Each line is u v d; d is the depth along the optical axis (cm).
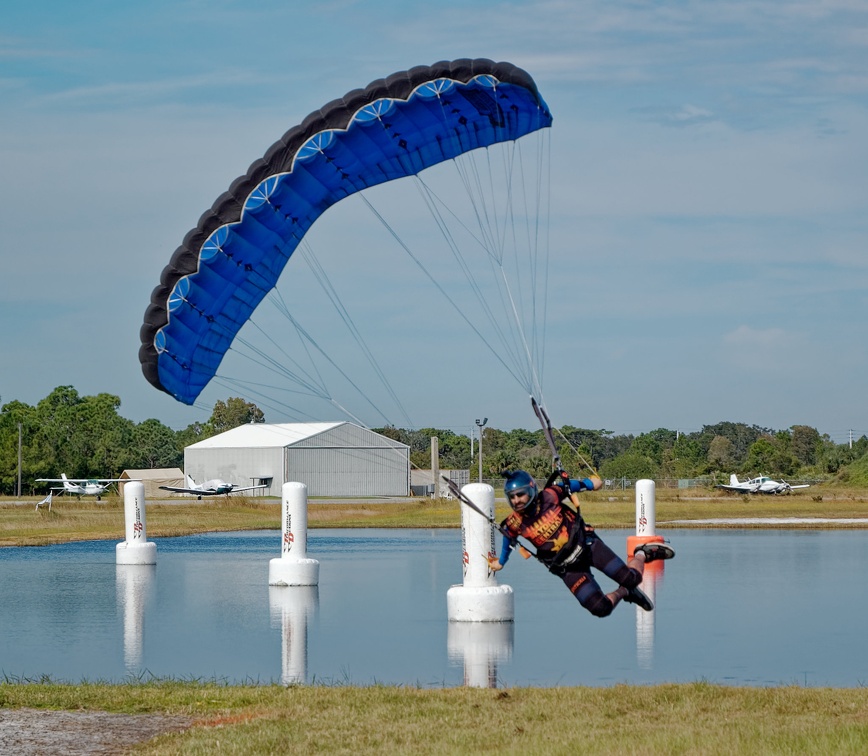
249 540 8512
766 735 1977
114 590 5088
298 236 3616
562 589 5075
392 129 3416
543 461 18850
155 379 3503
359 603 4559
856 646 3453
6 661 3288
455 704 2405
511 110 3359
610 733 2069
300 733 2131
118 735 2186
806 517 10694
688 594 4791
